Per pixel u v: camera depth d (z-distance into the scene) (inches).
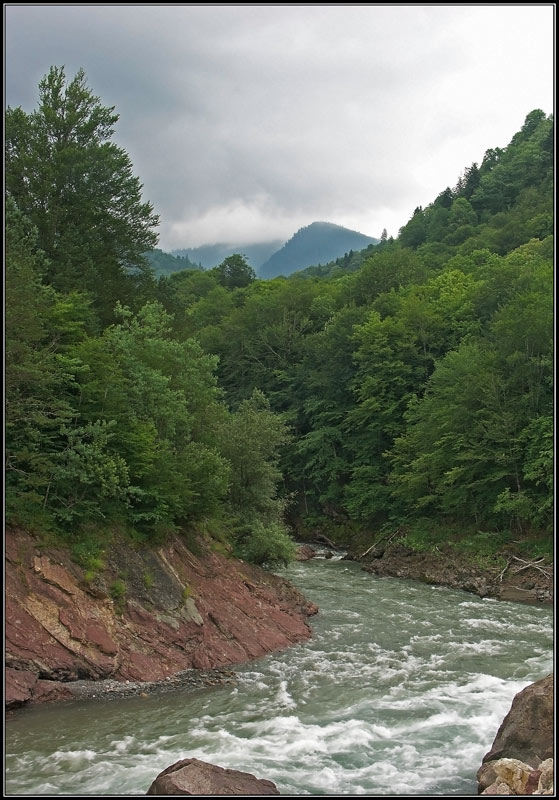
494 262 2970.0
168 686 895.1
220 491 1279.5
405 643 1127.0
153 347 1385.3
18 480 969.5
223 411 1578.5
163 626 988.6
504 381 1847.9
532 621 1284.4
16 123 1549.0
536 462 1676.9
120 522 1068.5
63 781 618.2
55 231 1541.6
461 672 970.7
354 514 2277.3
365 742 729.6
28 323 971.9
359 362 2534.5
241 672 965.2
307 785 627.8
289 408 2802.7
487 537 1782.7
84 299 1427.2
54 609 891.4
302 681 928.9
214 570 1197.7
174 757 679.7
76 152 1569.9
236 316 3353.8
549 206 4138.8
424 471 2007.9
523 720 650.8
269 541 1371.8
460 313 2470.5
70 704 815.7
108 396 1124.5
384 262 3316.9
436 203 6565.0
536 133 6102.4
